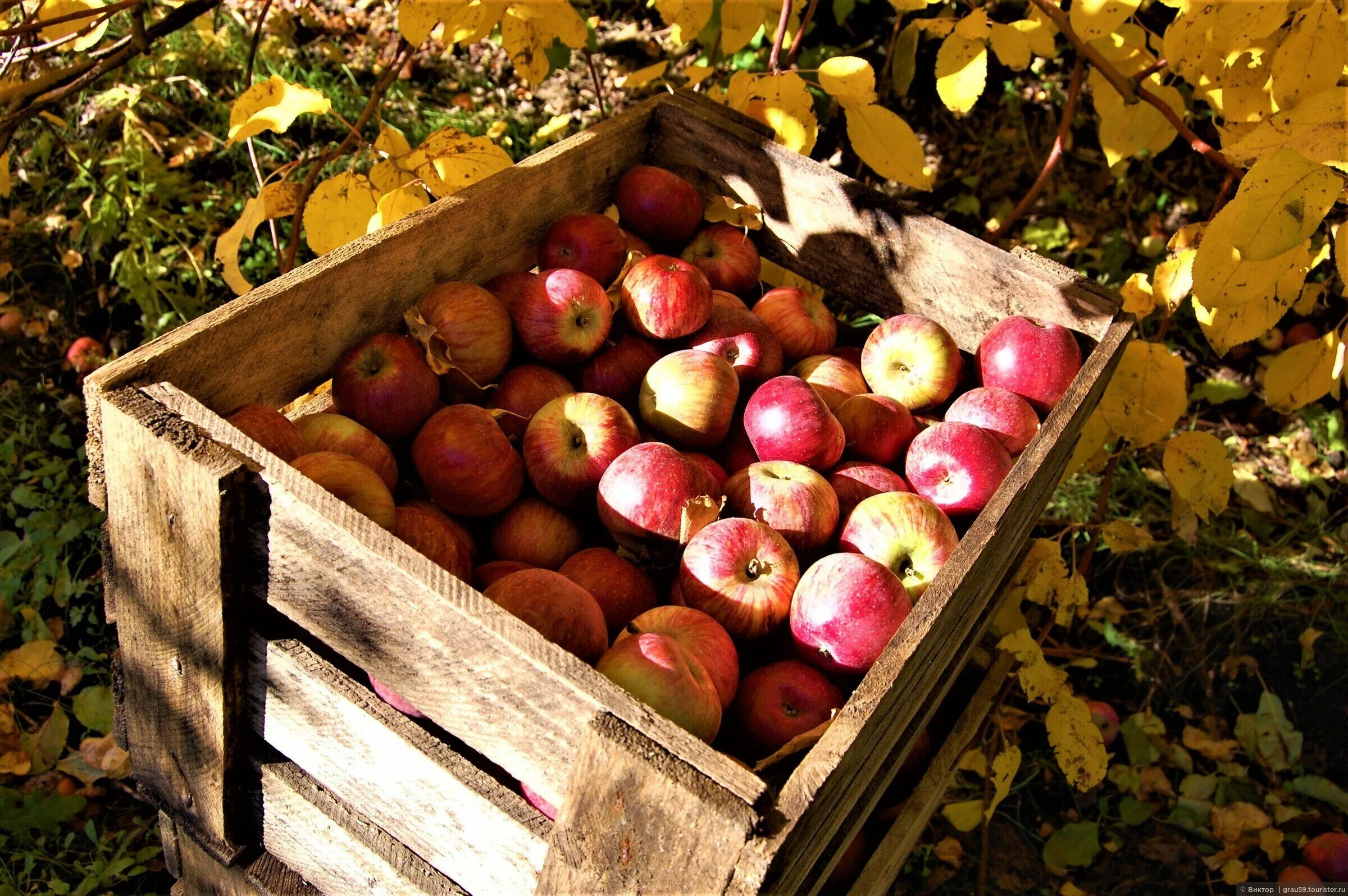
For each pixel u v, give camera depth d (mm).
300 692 1522
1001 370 2146
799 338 2326
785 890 1342
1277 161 1668
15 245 3549
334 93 3953
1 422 3248
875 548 1813
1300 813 2992
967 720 2332
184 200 3678
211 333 1586
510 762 1345
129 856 2531
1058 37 4391
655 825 1181
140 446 1408
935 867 2824
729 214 2467
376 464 1817
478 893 1477
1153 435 2430
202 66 3986
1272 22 1979
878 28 4293
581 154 2303
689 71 2691
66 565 2971
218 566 1423
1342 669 3312
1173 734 3168
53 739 2703
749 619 1696
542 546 1911
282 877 1756
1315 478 3787
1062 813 2975
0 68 2023
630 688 1427
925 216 2281
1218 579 3496
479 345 1972
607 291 2217
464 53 4270
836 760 1252
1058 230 4207
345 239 2191
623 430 1918
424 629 1330
